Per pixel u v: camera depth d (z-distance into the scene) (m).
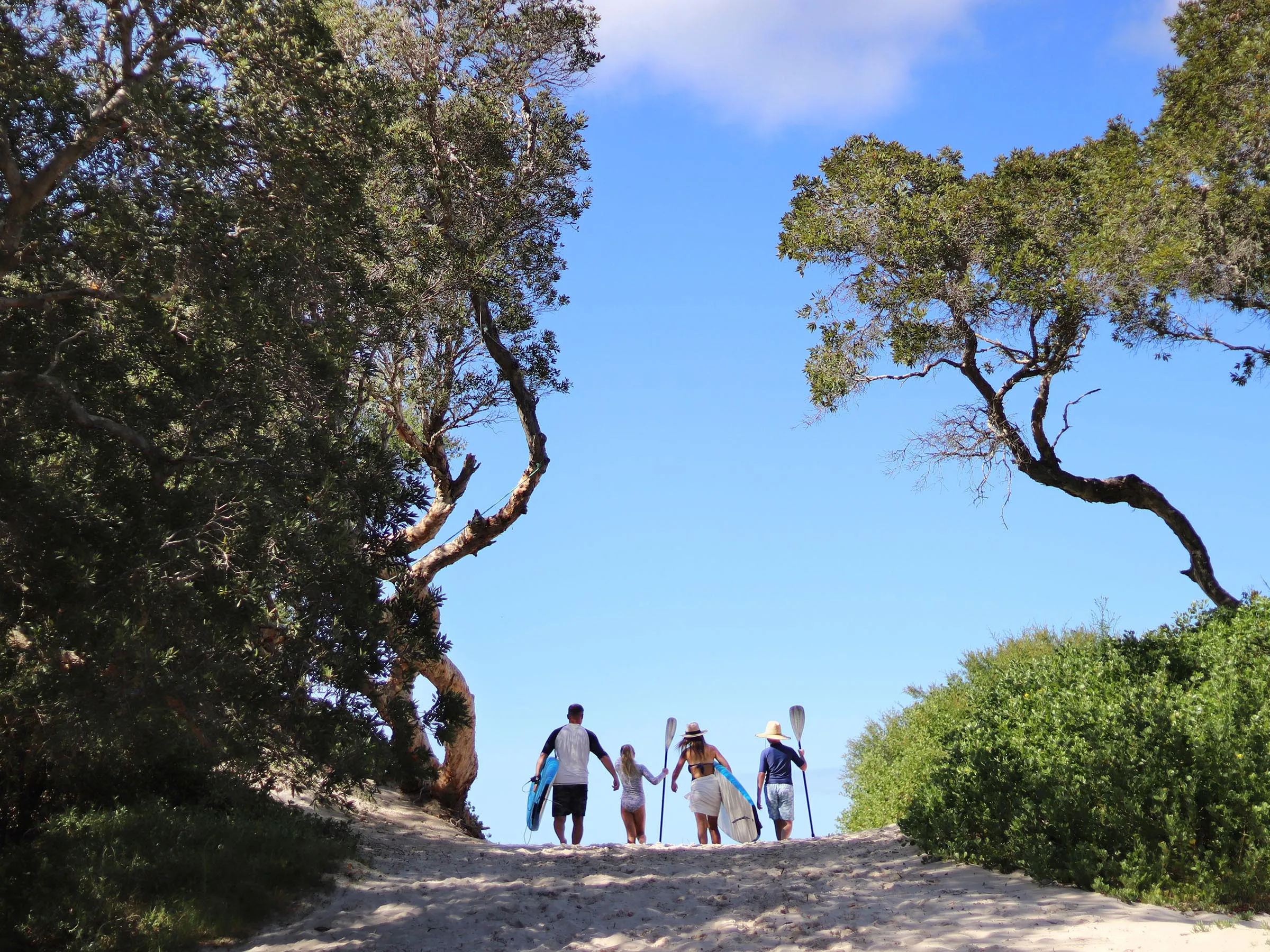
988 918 6.65
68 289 7.76
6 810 8.83
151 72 7.85
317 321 9.36
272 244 8.60
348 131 9.20
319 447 8.84
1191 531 14.88
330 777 8.47
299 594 8.20
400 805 15.12
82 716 6.73
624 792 13.97
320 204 8.80
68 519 6.91
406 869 9.64
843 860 9.58
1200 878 6.58
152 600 7.00
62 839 8.05
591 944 7.07
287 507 8.12
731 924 7.29
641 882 8.84
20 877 7.36
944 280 15.02
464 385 15.47
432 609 9.68
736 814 13.67
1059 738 8.49
